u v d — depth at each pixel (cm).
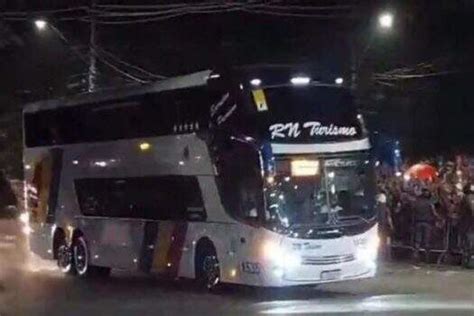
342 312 3117
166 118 3972
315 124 3544
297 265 3456
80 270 4656
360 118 3625
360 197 3575
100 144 4453
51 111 4841
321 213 3503
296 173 3494
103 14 6781
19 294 3891
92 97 4516
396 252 5116
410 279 4197
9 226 8831
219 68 3662
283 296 3666
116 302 3572
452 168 5219
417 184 4872
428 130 8431
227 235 3631
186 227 3872
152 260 4094
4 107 9662
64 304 3528
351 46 7594
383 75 7575
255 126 3512
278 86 3550
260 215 3472
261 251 3466
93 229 4531
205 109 3731
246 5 6862
